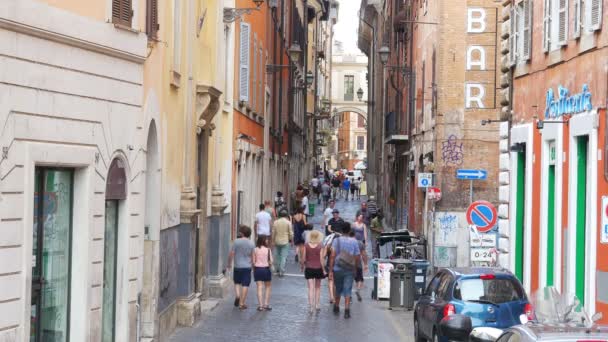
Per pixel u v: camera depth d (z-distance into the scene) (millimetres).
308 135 96625
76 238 17625
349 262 29094
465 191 42250
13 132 15016
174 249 25172
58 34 16266
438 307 21266
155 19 21484
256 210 50156
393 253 39969
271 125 56844
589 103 23234
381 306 32219
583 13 23844
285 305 31172
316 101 107000
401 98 59031
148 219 22422
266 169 52875
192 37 27109
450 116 42406
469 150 42375
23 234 15344
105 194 18531
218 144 33719
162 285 23375
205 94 28438
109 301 19688
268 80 54094
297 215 45688
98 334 18250
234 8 36156
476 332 17781
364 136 184750
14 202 15078
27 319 15492
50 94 16219
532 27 28406
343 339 24844
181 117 25781
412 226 52281
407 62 56344
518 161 30281
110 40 18312
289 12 67625
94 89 17844
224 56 35812
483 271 21484
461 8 42375
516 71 30094
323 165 156625
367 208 66000
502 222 31328
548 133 26594
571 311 17000
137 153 20266
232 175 39281
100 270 18250
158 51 22000
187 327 25859
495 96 42312
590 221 22906
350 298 29125
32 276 16172
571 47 24781
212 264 32531
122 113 19250
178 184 25609
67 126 16828
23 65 15289
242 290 29969
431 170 43406
